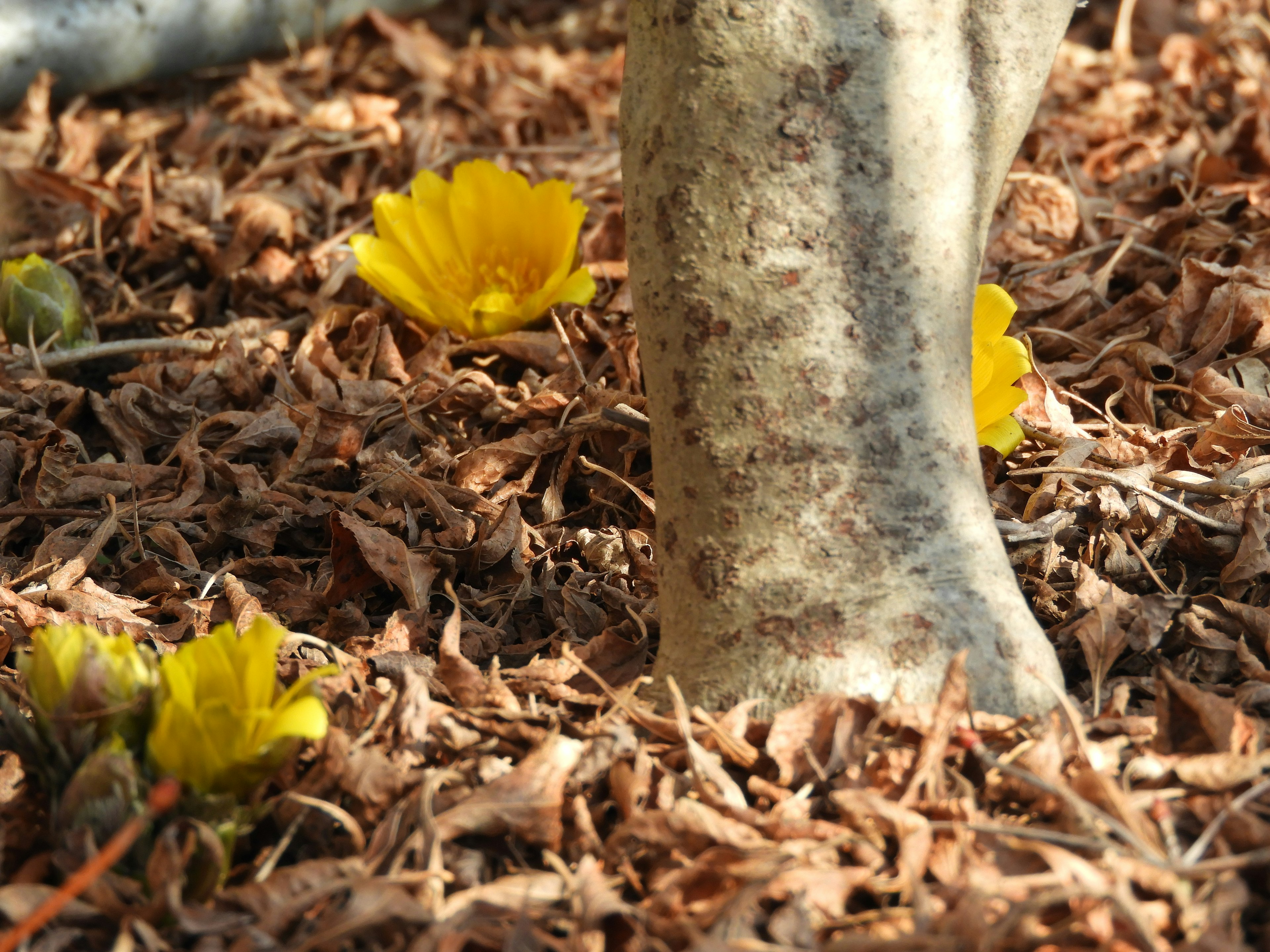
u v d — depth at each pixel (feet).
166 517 3.17
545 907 2.83
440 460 3.19
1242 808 2.94
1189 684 3.00
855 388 3.01
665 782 2.98
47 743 2.94
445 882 2.93
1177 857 2.75
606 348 3.27
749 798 3.00
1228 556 3.10
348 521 3.11
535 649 3.10
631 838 2.95
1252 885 2.80
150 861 2.69
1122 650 3.04
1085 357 3.27
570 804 2.99
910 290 3.02
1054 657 3.02
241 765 2.82
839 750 2.98
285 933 2.78
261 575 3.14
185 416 3.25
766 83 3.01
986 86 3.04
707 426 3.01
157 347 3.29
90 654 2.85
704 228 3.01
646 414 3.19
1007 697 3.00
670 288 3.02
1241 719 2.98
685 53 3.01
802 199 3.01
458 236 3.28
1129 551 3.11
